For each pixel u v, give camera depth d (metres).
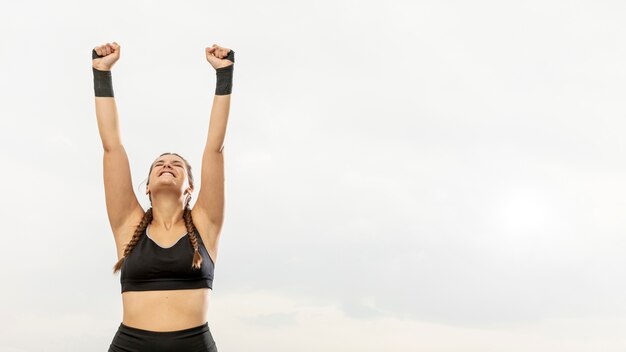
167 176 3.76
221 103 3.88
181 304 3.44
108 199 3.80
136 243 3.63
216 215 3.81
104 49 4.00
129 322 3.45
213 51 4.03
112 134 3.88
